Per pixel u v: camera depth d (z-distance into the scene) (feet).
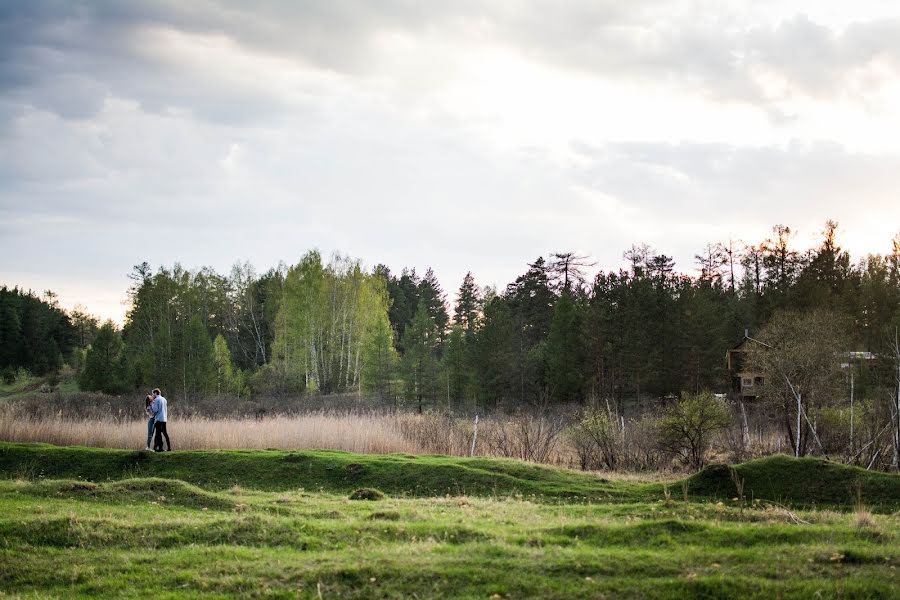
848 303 168.76
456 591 29.66
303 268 221.87
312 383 196.85
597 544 35.91
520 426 92.58
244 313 283.18
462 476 67.21
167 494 53.72
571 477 66.85
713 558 31.94
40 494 52.75
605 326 161.58
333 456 76.95
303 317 213.25
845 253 196.75
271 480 72.23
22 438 93.61
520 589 29.40
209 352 179.52
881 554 31.55
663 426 81.41
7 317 300.61
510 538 36.86
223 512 49.65
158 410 84.28
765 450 88.38
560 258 275.39
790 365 93.20
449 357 172.86
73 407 127.85
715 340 160.15
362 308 227.20
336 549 37.19
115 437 93.45
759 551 32.58
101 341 194.18
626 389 160.97
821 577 29.17
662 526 37.01
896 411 78.59
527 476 67.62
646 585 28.91
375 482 69.36
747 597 27.50
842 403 102.58
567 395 158.61
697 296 167.63
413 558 33.19
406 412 122.11
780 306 180.04
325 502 53.36
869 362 120.98
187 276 252.21
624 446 85.10
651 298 168.14
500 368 164.25
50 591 32.63
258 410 138.21
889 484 53.83
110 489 53.98
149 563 35.65
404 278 382.01
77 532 40.14
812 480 55.42
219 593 30.99
